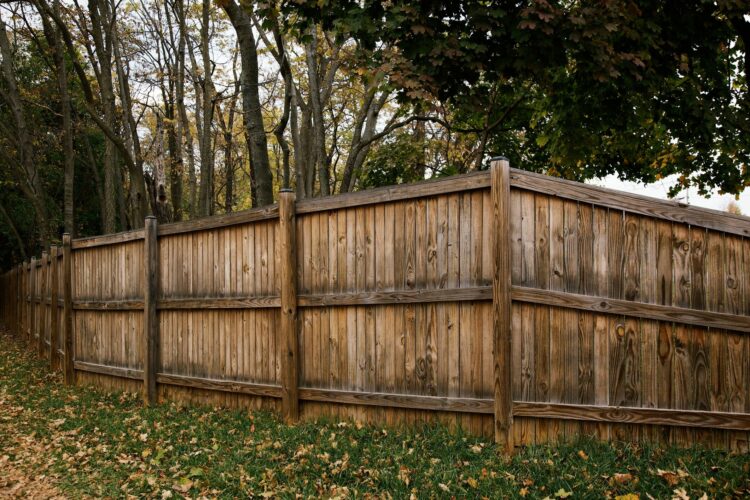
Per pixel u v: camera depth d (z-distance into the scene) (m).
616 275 5.43
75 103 23.47
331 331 6.23
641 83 8.55
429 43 7.38
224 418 6.75
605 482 4.43
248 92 9.61
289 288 6.43
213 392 7.45
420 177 16.38
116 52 17.97
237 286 7.16
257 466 5.09
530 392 5.08
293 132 15.46
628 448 5.07
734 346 5.78
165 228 8.10
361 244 6.03
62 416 7.56
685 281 5.66
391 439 5.40
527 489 4.29
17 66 23.56
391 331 5.81
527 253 5.13
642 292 5.50
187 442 6.02
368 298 5.91
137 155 19.08
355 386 6.04
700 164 12.04
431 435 5.32
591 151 10.50
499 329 4.97
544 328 5.16
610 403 5.34
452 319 5.43
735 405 5.73
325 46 15.81
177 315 7.96
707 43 8.69
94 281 9.59
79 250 10.02
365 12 7.66
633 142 11.48
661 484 4.36
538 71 7.57
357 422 5.98
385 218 5.86
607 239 5.42
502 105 13.69
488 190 5.21
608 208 5.43
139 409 7.67
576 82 9.72
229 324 7.28
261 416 6.62
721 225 5.77
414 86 7.25
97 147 25.92
